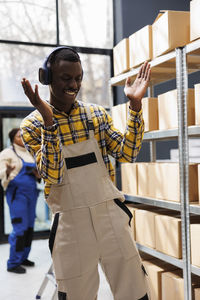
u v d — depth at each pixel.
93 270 1.26
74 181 1.24
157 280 2.26
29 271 3.42
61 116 1.25
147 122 2.38
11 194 3.46
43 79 1.19
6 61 4.55
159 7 4.62
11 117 4.67
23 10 4.59
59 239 1.24
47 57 1.17
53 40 4.72
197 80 4.54
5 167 3.49
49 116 1.09
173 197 2.11
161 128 2.28
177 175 2.06
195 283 2.05
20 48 4.59
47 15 4.68
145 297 1.26
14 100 4.62
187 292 1.95
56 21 4.71
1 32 4.50
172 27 2.05
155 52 2.23
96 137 1.31
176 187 2.07
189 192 2.04
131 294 1.25
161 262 2.48
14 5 4.55
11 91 4.61
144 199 2.40
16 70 4.59
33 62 4.65
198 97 1.93
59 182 1.18
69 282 1.22
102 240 1.25
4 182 3.47
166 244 2.16
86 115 1.30
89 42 4.84
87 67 4.85
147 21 4.59
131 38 2.53
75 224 1.23
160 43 2.15
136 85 1.27
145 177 2.43
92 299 1.27
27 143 1.25
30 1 4.61
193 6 1.95
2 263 3.71
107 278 1.29
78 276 1.22
